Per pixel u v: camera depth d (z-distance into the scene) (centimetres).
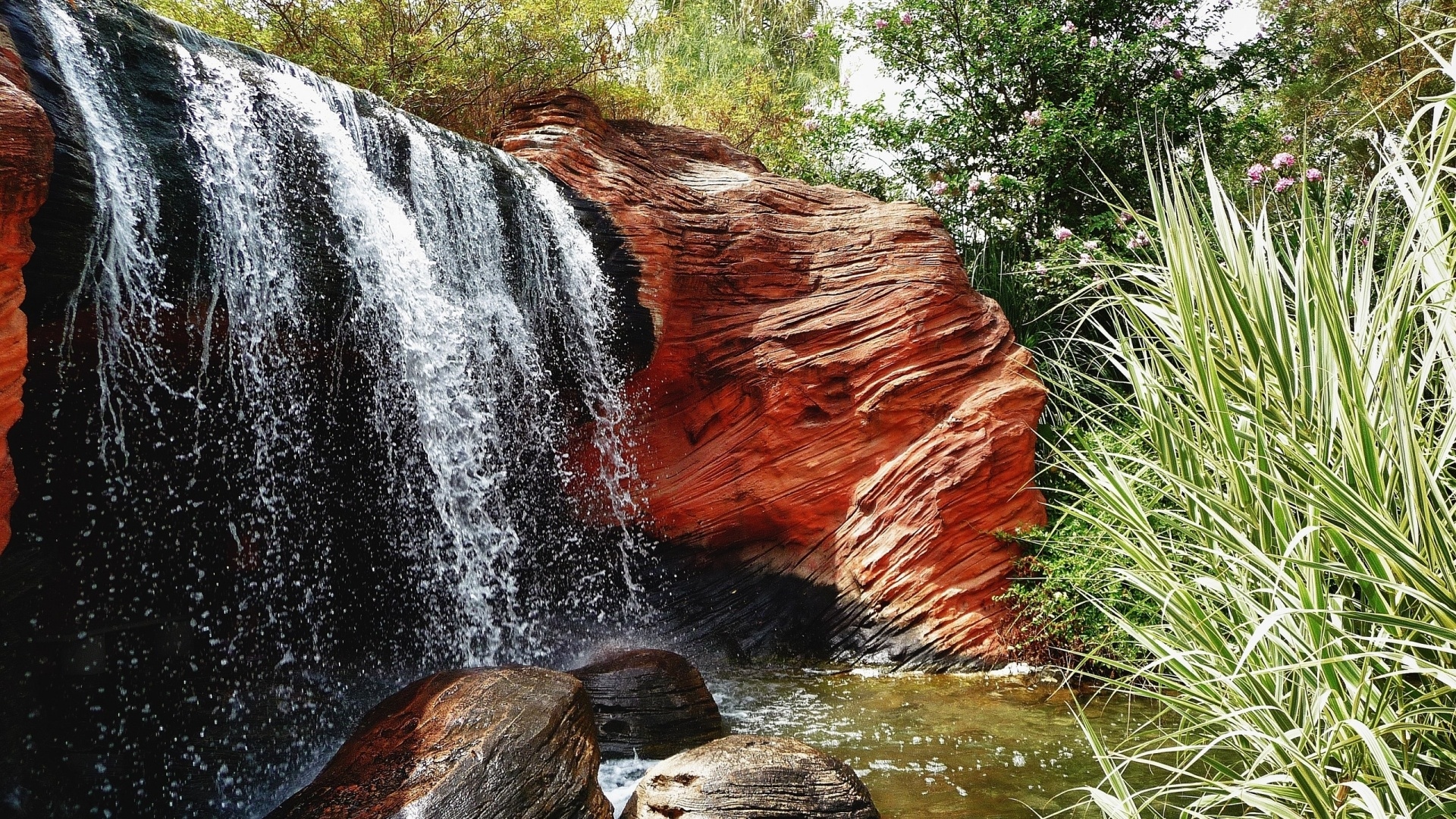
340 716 629
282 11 1096
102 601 549
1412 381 287
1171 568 332
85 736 514
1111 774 315
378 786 389
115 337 479
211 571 630
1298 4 1191
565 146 876
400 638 748
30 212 379
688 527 893
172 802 496
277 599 684
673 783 421
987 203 1247
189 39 558
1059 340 1034
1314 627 270
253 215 559
